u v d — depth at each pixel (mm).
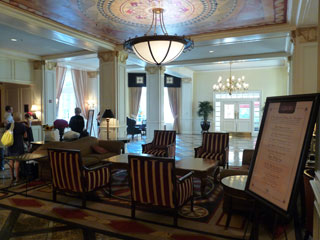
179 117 14430
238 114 13414
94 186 3773
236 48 7574
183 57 8844
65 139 6281
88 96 11898
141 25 5488
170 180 3002
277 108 2086
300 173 1677
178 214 3424
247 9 4602
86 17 5000
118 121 7113
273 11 4695
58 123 6715
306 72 5344
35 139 8523
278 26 5430
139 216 3357
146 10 4637
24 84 8695
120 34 6152
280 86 12477
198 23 5355
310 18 4805
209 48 7539
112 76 7125
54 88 9211
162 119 9680
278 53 8078
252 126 13164
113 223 3150
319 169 1847
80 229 2988
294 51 5434
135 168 3193
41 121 8758
